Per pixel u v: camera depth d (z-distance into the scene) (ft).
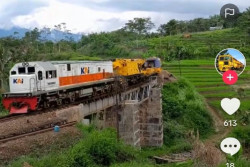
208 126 201.77
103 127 109.19
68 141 76.48
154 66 201.57
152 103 175.94
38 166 61.98
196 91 233.96
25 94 88.02
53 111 91.50
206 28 504.02
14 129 76.74
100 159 74.84
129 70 149.28
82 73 112.78
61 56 296.10
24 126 79.15
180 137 186.80
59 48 350.02
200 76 264.72
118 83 131.95
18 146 67.05
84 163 69.00
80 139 79.25
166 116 202.18
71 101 105.91
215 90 241.14
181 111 206.80
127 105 124.98
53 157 67.21
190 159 128.98
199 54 329.52
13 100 89.86
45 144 71.82
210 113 212.84
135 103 126.31
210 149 105.50
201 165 99.19
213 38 381.40
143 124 174.50
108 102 122.21
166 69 283.38
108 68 134.62
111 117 126.82
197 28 502.38
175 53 330.75
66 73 103.71
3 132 73.87
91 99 109.09
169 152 159.22
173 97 218.38
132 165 77.77
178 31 480.64
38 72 92.22
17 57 220.23
